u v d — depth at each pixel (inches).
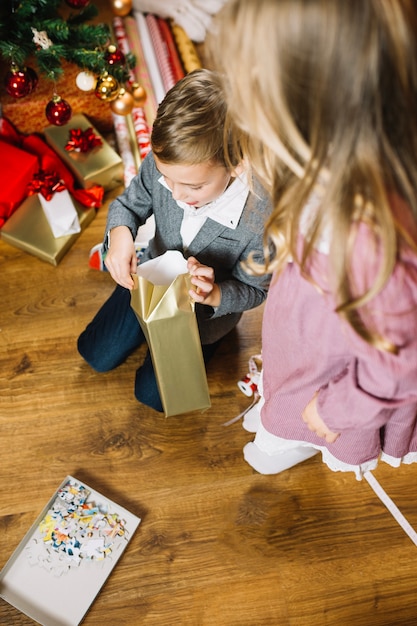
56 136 67.1
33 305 61.1
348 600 49.1
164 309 40.3
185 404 47.0
